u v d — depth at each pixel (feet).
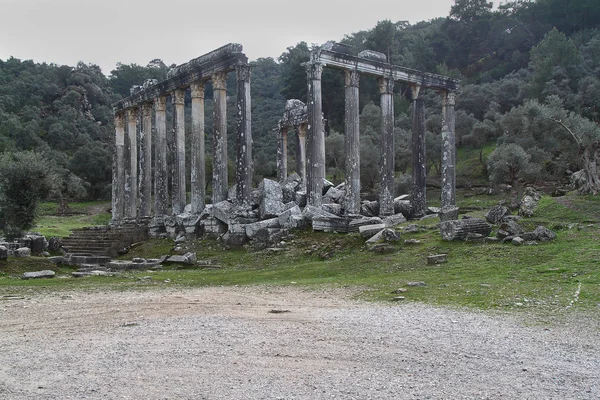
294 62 270.05
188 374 26.53
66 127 342.23
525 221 82.84
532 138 178.70
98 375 26.50
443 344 32.35
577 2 313.73
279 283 62.54
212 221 104.53
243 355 29.99
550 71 232.73
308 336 34.47
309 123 100.37
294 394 23.49
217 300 50.29
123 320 40.91
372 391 23.93
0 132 302.86
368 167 199.21
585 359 29.17
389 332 35.42
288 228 95.25
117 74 456.04
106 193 290.97
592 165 100.27
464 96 268.82
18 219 99.66
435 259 65.57
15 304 49.06
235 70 103.96
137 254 104.99
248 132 102.68
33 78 380.37
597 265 56.13
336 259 77.46
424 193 121.49
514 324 37.22
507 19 339.77
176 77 118.52
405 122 255.70
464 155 243.60
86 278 70.59
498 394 23.68
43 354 30.86
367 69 108.58
